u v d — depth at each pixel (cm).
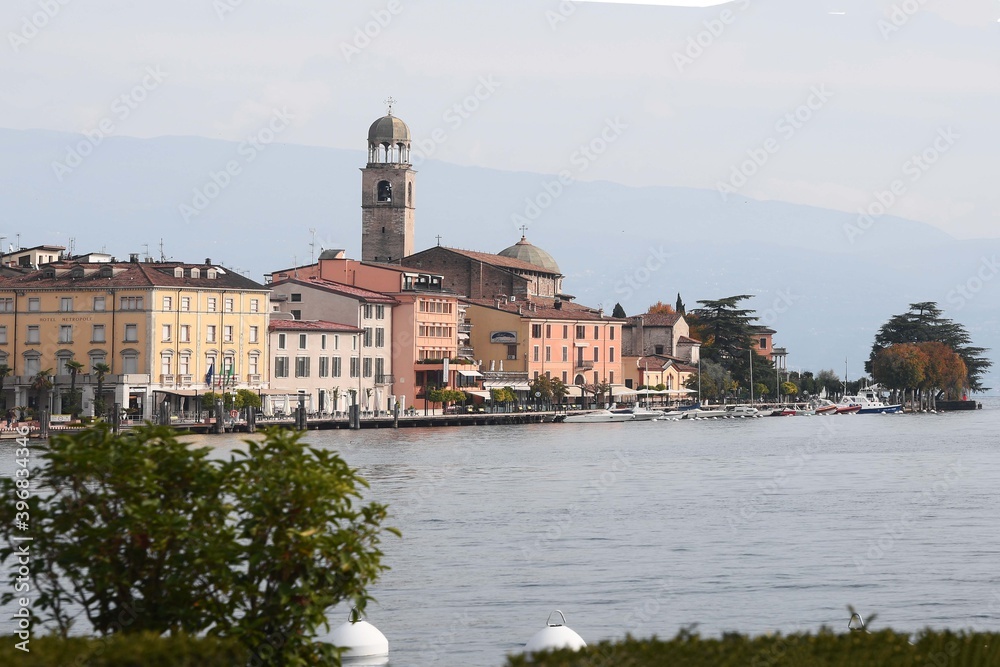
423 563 8419
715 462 17312
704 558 8650
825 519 10769
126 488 3600
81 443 3684
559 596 7356
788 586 7694
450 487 13525
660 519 10744
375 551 3769
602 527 10206
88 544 3575
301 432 3759
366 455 18038
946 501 12194
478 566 8294
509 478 14575
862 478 14838
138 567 3631
